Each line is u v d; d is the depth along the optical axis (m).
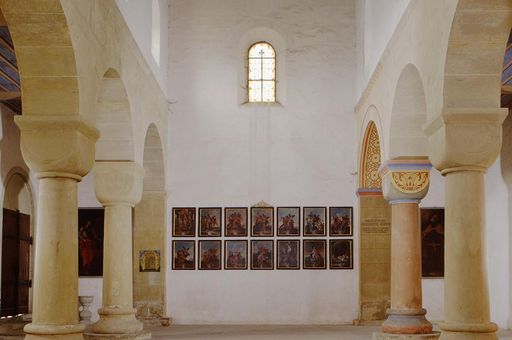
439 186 24.12
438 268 23.88
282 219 24.28
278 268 24.14
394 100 16.47
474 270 11.66
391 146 16.84
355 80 24.62
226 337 19.42
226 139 24.56
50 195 12.08
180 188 24.41
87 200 24.39
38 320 11.91
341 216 24.22
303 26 24.88
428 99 13.08
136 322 17.20
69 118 11.95
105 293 17.05
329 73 24.73
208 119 24.62
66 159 12.00
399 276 17.05
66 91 12.04
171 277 24.09
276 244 24.22
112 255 17.08
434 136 12.33
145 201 23.94
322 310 23.95
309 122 24.59
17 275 20.77
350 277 24.02
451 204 11.92
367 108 21.27
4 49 15.79
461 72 11.88
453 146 11.77
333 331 21.08
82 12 12.38
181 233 24.25
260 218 24.31
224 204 24.38
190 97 24.67
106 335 16.59
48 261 11.98
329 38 24.83
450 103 11.93
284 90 24.80
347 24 24.84
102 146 17.05
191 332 20.91
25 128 11.98
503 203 22.16
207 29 24.92
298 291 24.05
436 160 12.25
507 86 18.92
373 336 17.33
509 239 21.89
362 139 22.56
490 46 11.66
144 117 19.09
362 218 23.61
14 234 20.69
